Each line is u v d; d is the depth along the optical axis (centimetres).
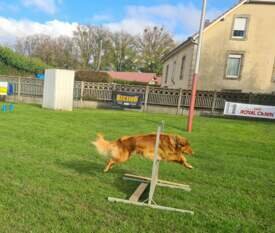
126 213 439
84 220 408
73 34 7350
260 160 833
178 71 3073
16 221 393
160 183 576
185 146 539
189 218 437
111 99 2200
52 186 522
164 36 6912
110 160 612
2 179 539
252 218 458
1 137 880
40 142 853
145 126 1330
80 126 1207
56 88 1783
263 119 1842
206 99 2106
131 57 7175
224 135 1223
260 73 2484
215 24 2492
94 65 7300
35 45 7388
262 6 2434
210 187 582
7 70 3456
